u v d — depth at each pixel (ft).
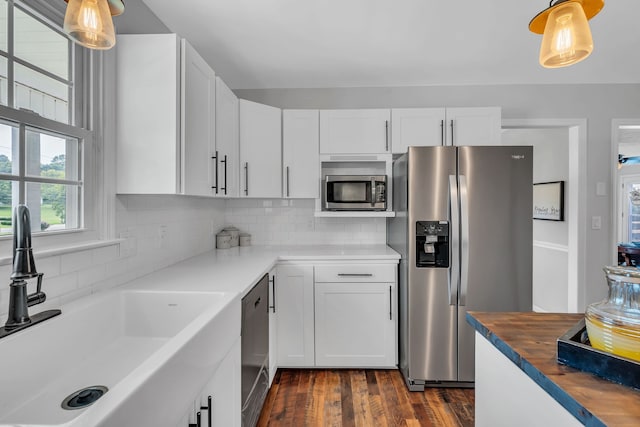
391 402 6.96
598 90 9.87
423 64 8.57
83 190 4.67
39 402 3.07
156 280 5.54
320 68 8.79
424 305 7.41
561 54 3.51
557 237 11.50
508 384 3.05
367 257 8.08
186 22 6.64
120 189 5.17
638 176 19.72
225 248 9.30
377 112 9.00
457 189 7.30
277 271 8.11
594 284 9.85
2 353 2.89
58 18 4.27
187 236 7.68
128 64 5.17
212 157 6.54
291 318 8.10
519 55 8.12
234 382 4.55
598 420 1.84
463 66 8.70
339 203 8.89
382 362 8.09
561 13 3.43
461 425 6.20
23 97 3.84
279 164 8.98
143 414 2.27
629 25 6.88
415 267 7.41
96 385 3.39
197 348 3.20
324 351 8.11
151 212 6.18
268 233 10.21
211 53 7.95
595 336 2.45
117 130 5.17
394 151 8.96
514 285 7.35
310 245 10.12
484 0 6.01
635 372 2.15
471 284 7.36
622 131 13.41
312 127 9.09
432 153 7.39
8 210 3.65
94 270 4.72
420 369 7.38
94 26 3.00
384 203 8.86
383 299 8.11
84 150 4.68
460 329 7.35
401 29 6.95
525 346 2.89
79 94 4.67
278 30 6.96
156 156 5.15
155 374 2.42
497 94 9.89
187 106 5.42
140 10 5.90
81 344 3.93
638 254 14.85
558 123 9.86
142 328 4.78
